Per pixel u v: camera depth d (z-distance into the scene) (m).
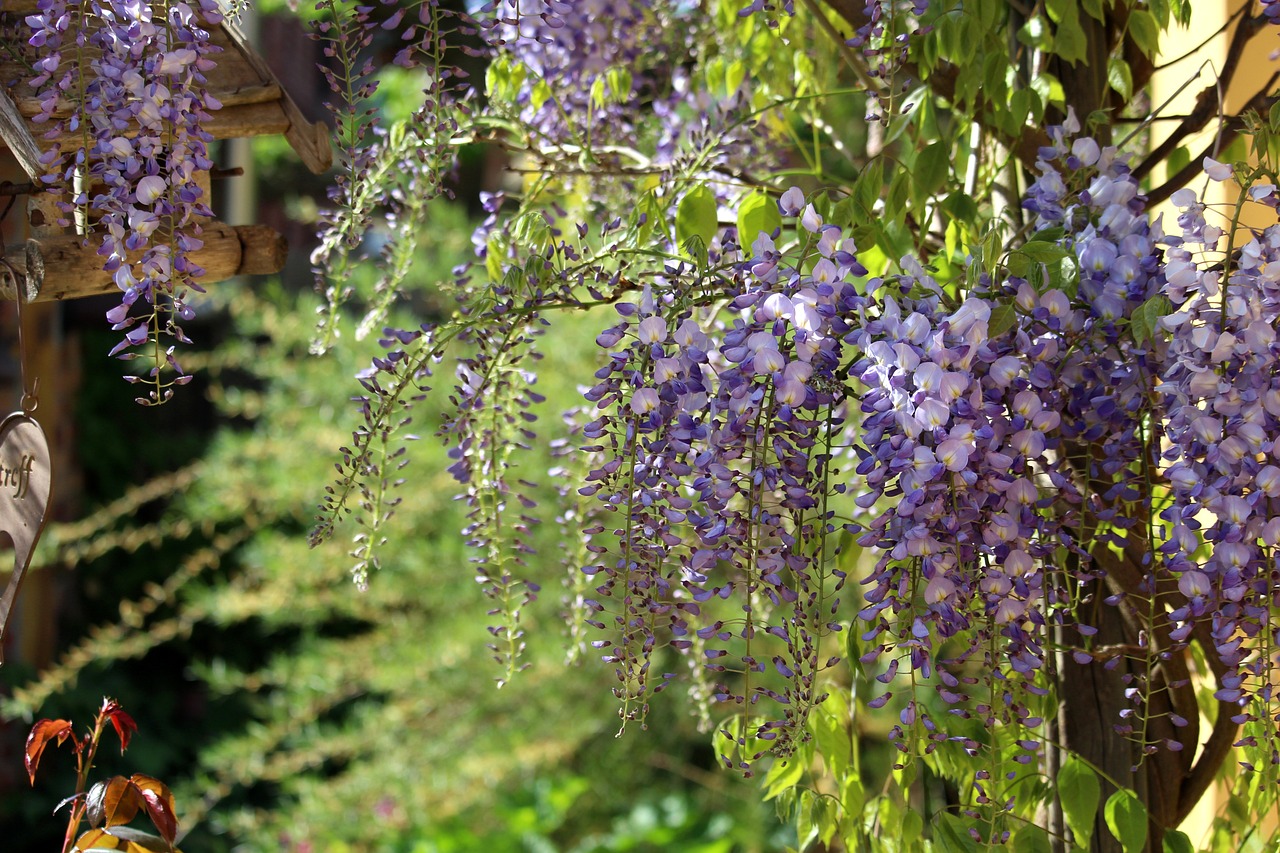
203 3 1.72
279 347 4.98
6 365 6.38
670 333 1.70
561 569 4.57
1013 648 1.67
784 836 5.15
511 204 2.51
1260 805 1.77
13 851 5.74
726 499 1.67
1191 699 1.85
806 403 1.65
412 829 5.35
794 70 2.16
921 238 1.83
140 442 7.18
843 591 4.16
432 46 1.85
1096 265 1.70
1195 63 2.33
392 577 4.91
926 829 1.95
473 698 5.05
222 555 6.98
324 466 4.72
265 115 1.81
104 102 1.69
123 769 6.23
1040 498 1.77
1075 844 1.87
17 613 6.36
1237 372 1.63
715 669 1.70
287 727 4.88
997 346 1.66
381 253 2.04
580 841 5.53
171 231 1.71
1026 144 1.88
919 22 1.83
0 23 1.75
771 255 1.68
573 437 2.01
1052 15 1.84
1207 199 2.21
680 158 1.99
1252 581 1.64
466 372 1.87
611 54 2.13
